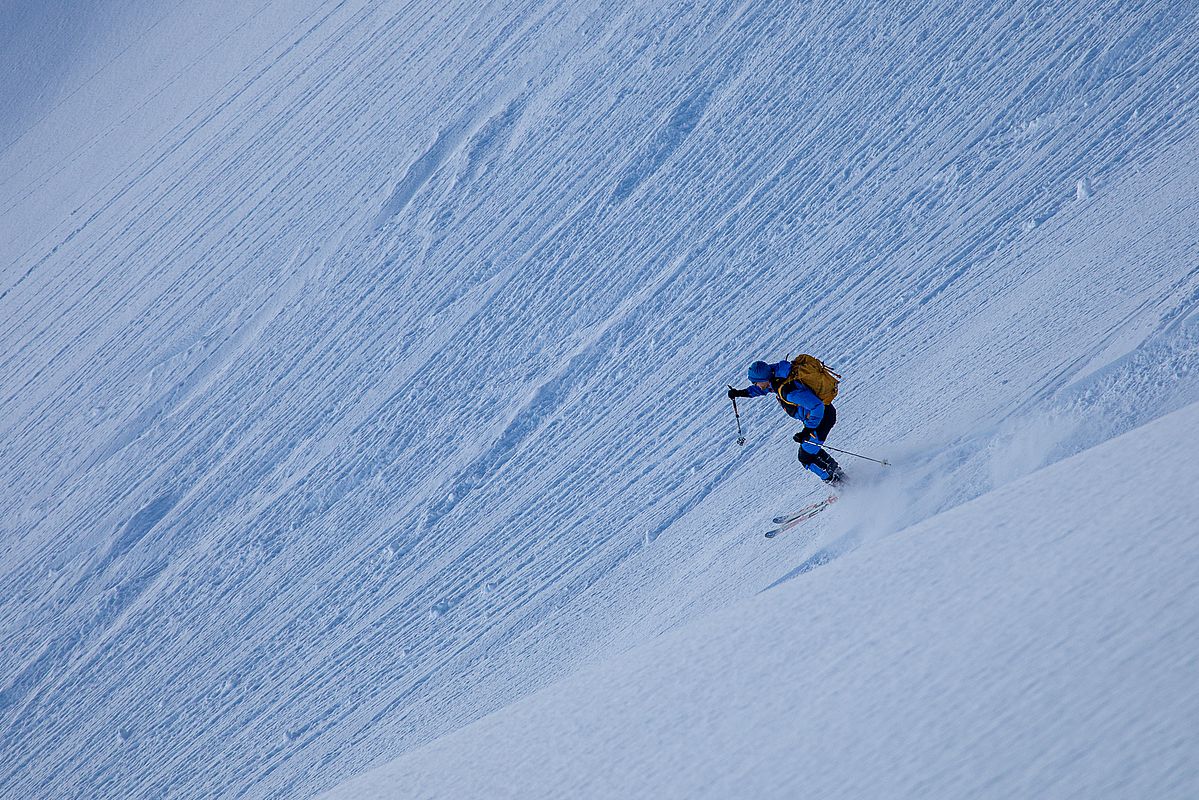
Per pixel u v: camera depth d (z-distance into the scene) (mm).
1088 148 28484
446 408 40906
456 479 36719
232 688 35000
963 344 25062
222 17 138000
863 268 31406
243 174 85812
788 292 32969
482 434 38062
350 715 30172
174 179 96312
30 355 78875
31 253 102000
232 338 61000
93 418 63156
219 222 79438
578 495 31797
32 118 146500
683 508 28328
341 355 50531
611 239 43000
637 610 25734
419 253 53562
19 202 120688
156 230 87000
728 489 27672
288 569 38844
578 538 30094
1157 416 17266
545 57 63969
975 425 21609
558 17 68625
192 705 35562
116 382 65875
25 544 53906
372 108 78750
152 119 119812
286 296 60906
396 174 64312
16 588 50344
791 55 45094
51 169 125500
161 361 64938
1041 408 20016
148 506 49625
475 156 58531
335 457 43094
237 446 49750
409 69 81000
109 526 50531
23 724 40219
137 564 46000
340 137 77938
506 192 52625
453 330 45344
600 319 39062
